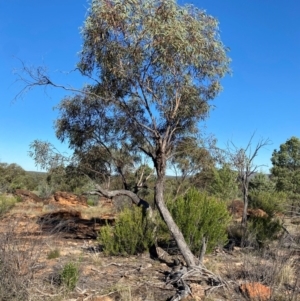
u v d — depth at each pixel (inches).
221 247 413.4
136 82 372.2
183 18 361.1
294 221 524.4
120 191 421.4
